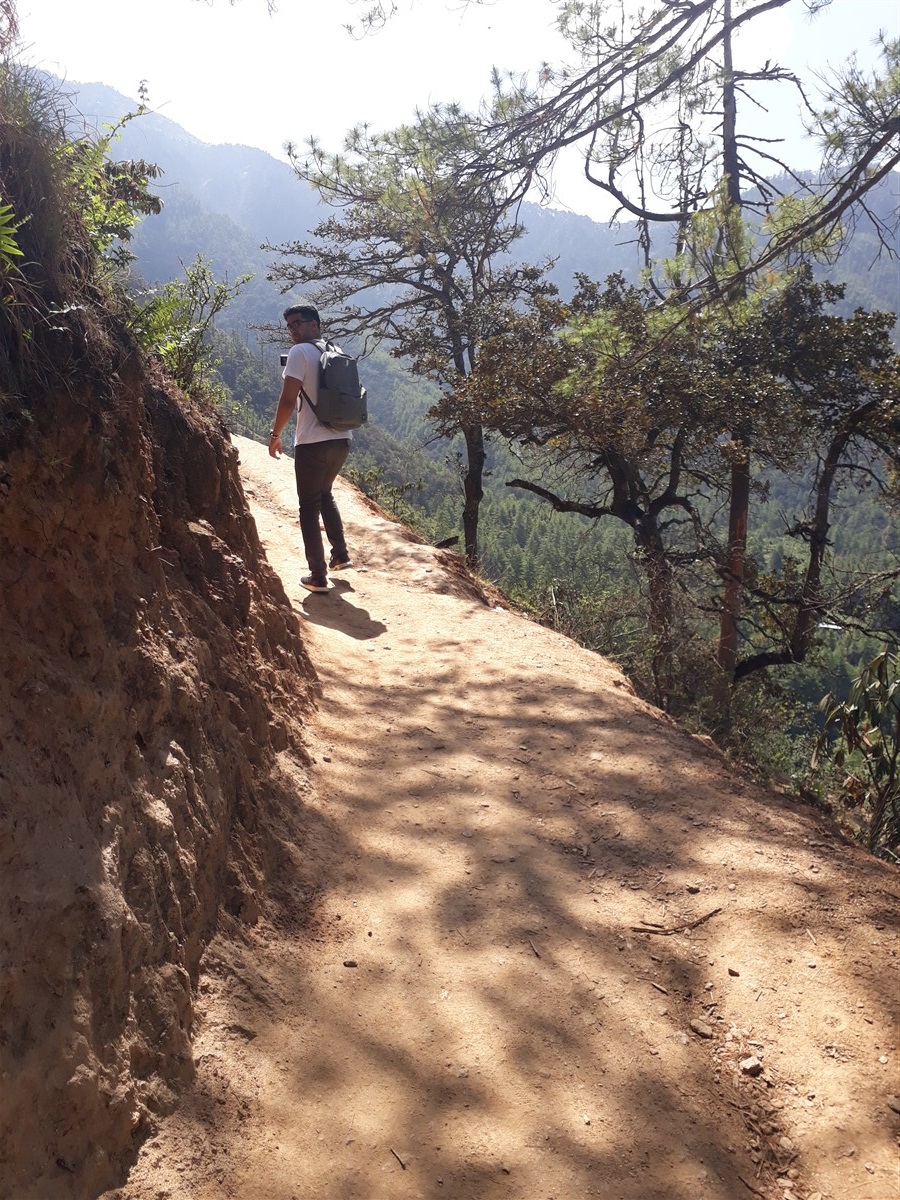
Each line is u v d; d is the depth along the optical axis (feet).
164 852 8.55
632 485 54.44
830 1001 10.17
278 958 9.55
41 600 8.30
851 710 17.80
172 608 10.73
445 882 11.54
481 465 64.39
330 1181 7.43
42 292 8.70
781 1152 8.55
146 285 11.03
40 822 7.21
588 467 53.16
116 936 7.30
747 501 54.75
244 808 10.77
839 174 22.75
